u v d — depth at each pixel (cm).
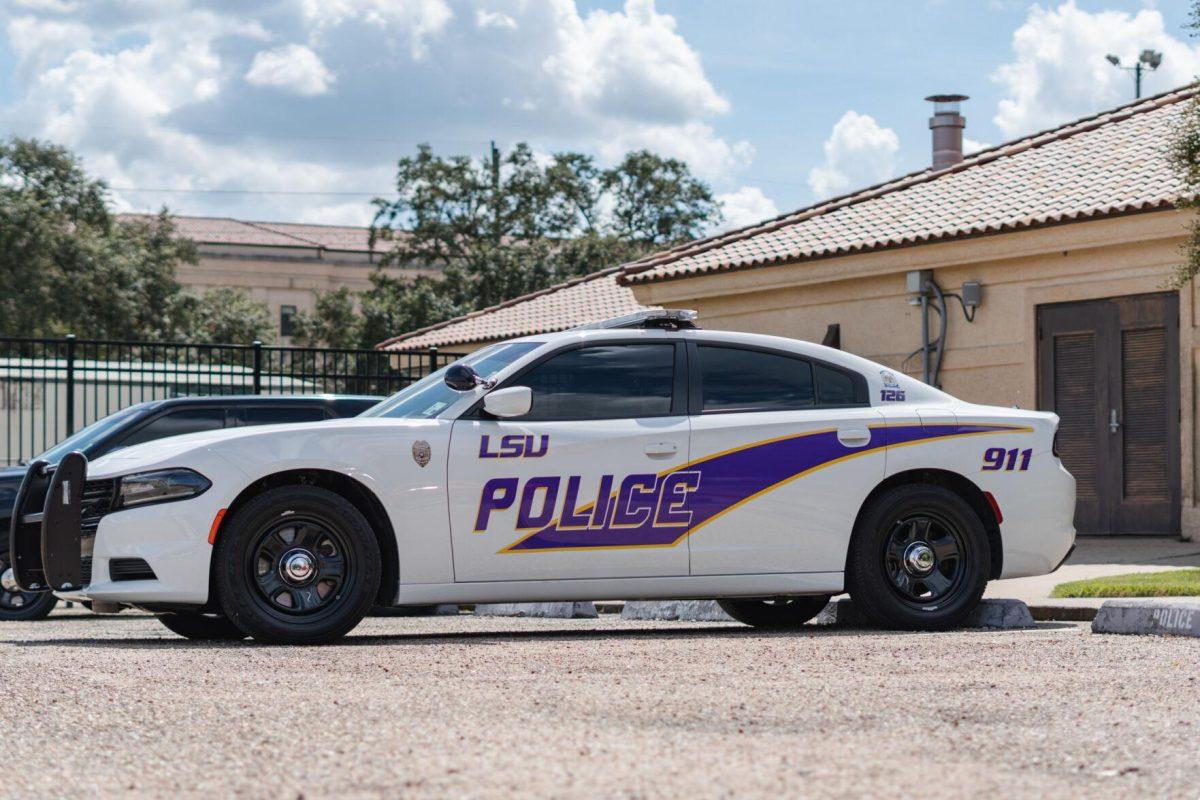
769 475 830
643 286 2145
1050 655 699
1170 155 1396
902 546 848
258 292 6956
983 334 1748
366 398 1194
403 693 571
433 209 5644
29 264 5116
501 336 2589
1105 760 439
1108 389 1619
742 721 501
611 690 576
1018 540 867
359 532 778
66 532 782
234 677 622
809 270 1917
